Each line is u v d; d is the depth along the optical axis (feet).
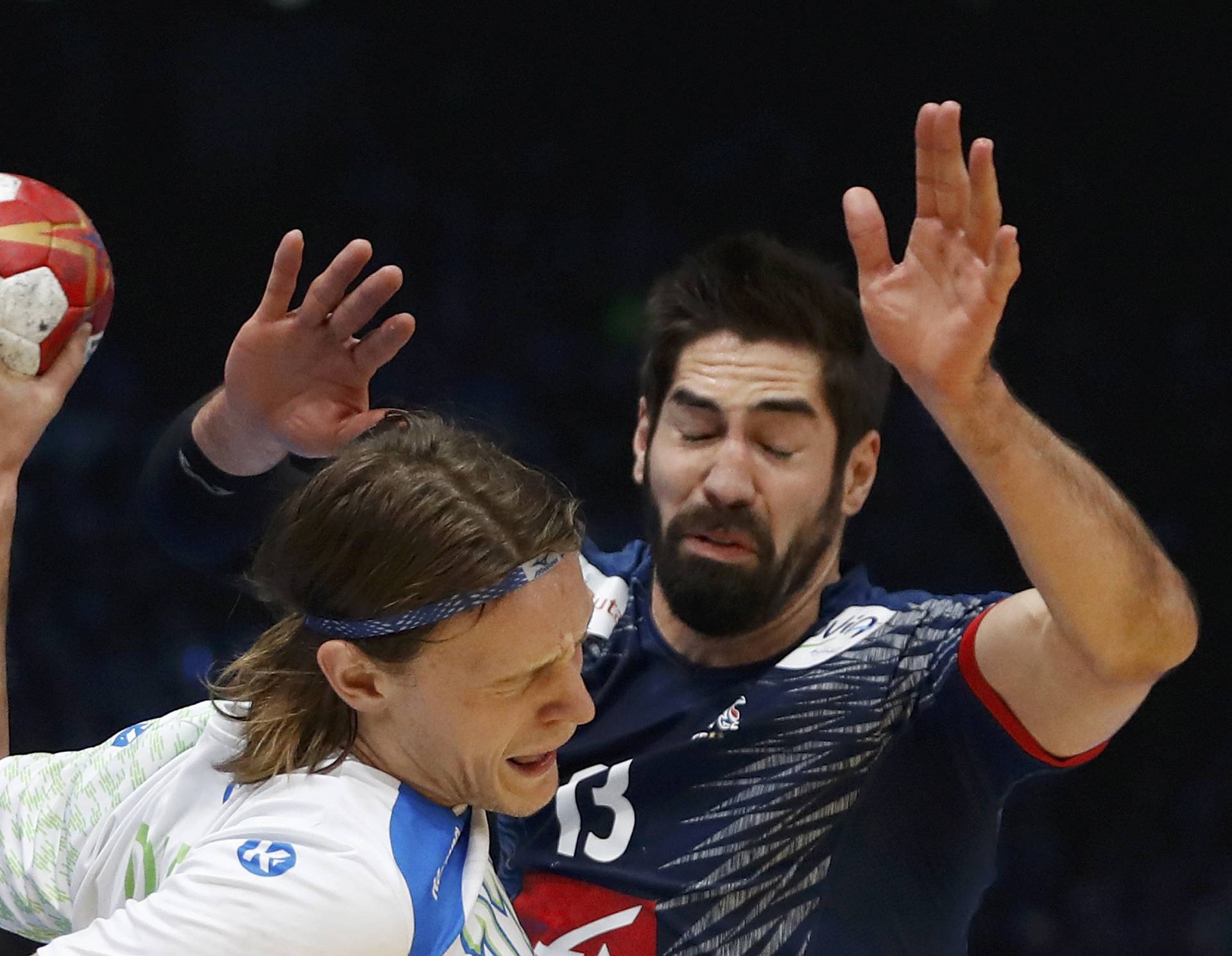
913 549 80.89
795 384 26.96
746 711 27.45
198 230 94.48
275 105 96.17
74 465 86.38
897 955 26.53
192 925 16.81
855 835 26.53
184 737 20.86
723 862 26.50
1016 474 22.11
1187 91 91.56
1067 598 22.70
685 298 28.04
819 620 28.66
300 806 18.20
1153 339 89.30
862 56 96.07
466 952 18.47
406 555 17.99
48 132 93.91
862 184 94.73
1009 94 94.02
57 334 23.12
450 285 93.40
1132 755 77.10
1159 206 91.20
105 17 94.73
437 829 18.67
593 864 27.17
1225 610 82.33
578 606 18.90
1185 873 73.82
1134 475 86.89
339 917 17.04
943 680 26.61
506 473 18.92
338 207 95.14
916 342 21.88
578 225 95.40
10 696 78.74
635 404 89.71
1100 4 92.68
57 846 20.94
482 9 97.86
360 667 18.49
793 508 27.09
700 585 27.07
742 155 96.17
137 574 82.94
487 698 18.43
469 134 97.30
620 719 28.37
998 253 20.76
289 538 18.89
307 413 26.27
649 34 97.81
